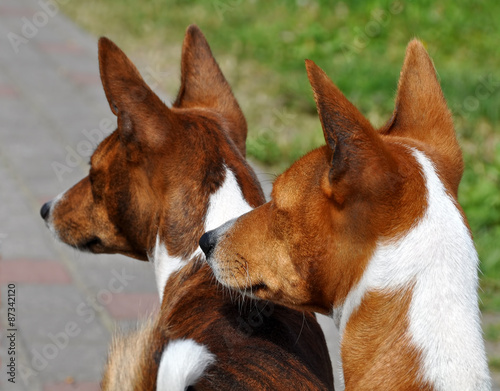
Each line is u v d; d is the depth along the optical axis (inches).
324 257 168.9
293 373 171.0
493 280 399.9
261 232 178.4
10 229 416.8
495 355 342.0
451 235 158.4
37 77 637.3
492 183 487.2
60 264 389.4
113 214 221.0
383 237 160.4
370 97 600.4
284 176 176.2
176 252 204.8
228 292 190.1
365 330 161.6
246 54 701.9
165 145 204.5
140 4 842.8
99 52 201.5
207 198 204.2
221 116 223.9
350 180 160.4
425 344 154.5
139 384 178.7
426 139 181.3
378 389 156.2
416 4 798.5
